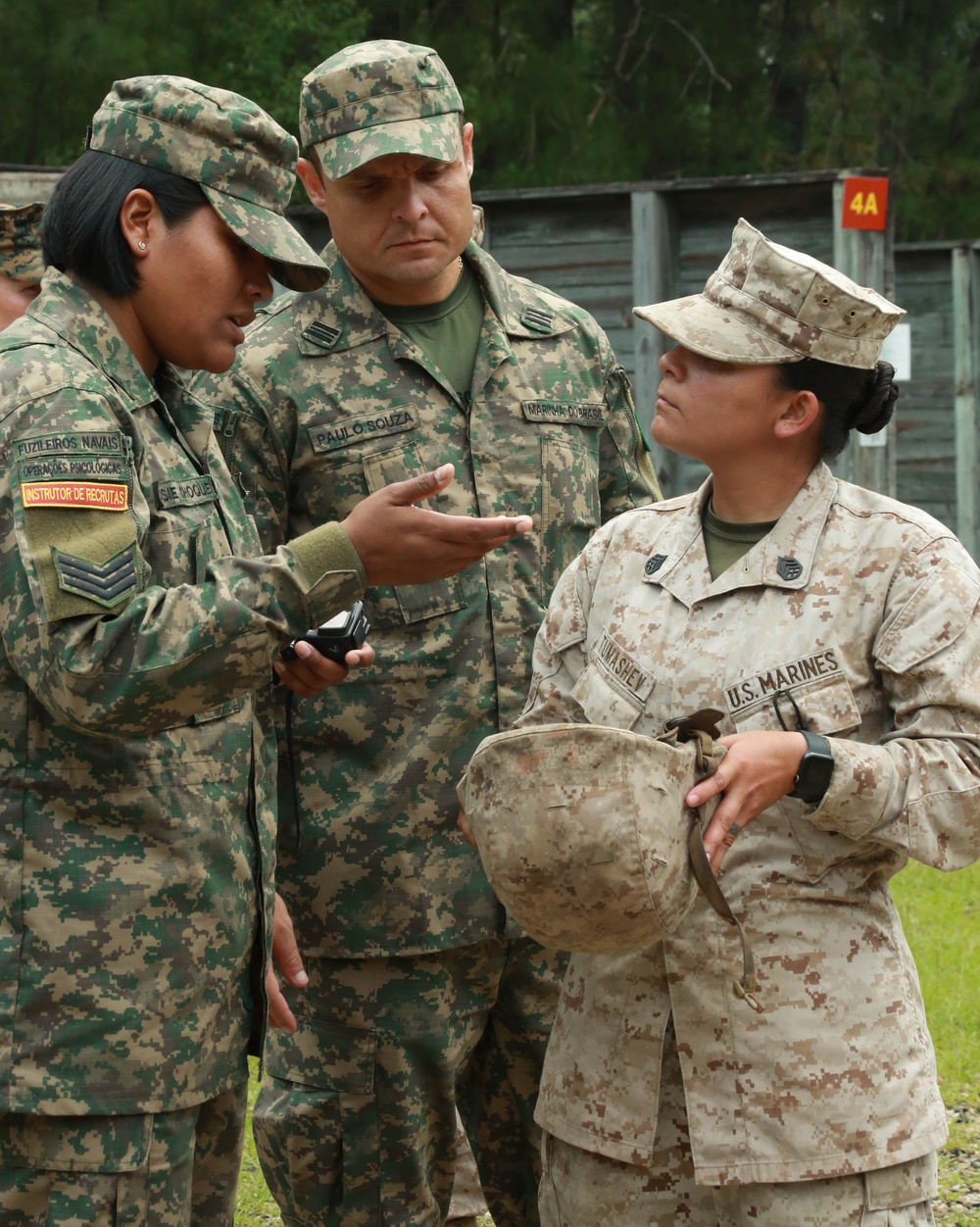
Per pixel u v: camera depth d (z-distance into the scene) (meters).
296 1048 3.84
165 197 2.84
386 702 3.71
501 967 3.82
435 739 3.71
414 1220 3.83
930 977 6.17
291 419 3.78
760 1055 2.84
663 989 2.95
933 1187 2.94
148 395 2.89
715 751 2.74
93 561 2.59
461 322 3.93
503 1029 3.92
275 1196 3.96
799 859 2.88
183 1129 2.87
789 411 2.98
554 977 3.87
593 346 4.05
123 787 2.77
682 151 19.64
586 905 2.59
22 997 2.71
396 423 3.78
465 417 3.84
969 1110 5.23
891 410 3.04
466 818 2.93
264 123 2.89
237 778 2.96
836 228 8.74
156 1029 2.79
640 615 3.09
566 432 3.94
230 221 2.84
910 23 21.44
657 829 2.59
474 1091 4.03
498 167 19.08
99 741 2.75
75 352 2.78
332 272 3.87
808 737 2.76
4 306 4.87
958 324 13.62
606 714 3.06
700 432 3.01
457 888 3.71
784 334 2.91
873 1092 2.83
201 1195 3.11
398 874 3.69
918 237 20.86
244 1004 3.04
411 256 3.67
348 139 3.58
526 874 2.60
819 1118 2.81
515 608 3.80
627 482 4.16
